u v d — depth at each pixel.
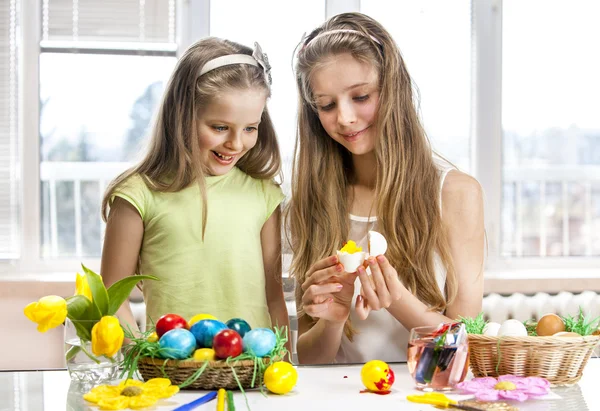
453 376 1.15
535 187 3.45
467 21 3.37
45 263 3.18
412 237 1.67
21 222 3.18
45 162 3.21
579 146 3.47
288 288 1.92
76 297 1.18
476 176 3.38
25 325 2.96
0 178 3.16
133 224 1.59
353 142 1.63
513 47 3.42
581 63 3.45
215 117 1.52
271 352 1.18
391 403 1.09
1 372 1.31
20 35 3.16
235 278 1.61
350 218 1.75
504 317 3.09
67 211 3.23
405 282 1.71
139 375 1.26
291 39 3.23
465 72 3.38
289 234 1.79
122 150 3.24
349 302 1.57
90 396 1.10
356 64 1.57
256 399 1.12
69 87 3.20
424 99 3.36
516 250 3.44
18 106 3.17
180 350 1.16
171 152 1.59
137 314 2.88
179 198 1.60
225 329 1.17
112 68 3.21
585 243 3.47
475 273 1.72
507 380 1.16
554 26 3.43
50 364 2.98
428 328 1.18
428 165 1.70
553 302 3.12
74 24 3.17
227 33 3.21
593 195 3.47
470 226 1.72
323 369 1.32
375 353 1.71
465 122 3.39
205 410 1.05
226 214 1.62
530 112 3.44
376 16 3.31
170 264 1.59
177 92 1.55
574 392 1.17
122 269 1.60
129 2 3.18
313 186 1.74
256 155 1.69
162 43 3.21
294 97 3.20
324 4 3.25
